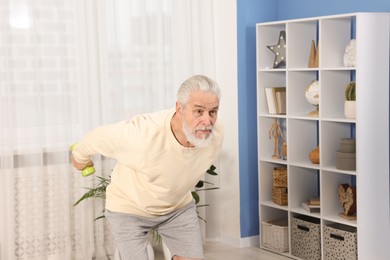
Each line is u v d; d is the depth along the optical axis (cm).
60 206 451
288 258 479
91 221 461
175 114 272
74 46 447
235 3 495
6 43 420
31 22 428
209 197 520
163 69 480
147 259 305
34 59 430
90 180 458
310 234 464
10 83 426
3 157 427
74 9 445
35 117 435
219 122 287
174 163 278
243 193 510
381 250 438
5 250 432
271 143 501
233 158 509
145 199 293
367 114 423
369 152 426
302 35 475
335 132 454
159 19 477
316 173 489
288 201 478
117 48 464
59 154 446
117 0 463
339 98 454
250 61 504
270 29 492
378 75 426
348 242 434
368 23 418
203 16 503
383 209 436
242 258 480
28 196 439
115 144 279
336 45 450
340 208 461
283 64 482
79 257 462
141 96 476
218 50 512
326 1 481
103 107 461
